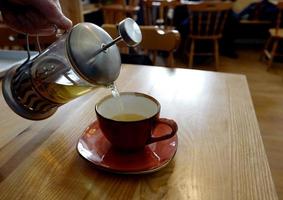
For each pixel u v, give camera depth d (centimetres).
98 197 31
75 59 32
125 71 70
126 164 36
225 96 56
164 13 228
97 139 41
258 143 41
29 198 31
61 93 39
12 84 40
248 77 219
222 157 38
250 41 306
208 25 220
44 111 42
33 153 39
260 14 273
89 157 37
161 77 66
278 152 125
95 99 54
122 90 59
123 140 36
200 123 46
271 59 231
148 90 59
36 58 40
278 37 221
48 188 33
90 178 34
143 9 235
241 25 288
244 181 33
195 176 34
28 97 39
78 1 109
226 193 32
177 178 34
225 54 272
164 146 39
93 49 33
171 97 56
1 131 44
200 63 254
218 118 48
